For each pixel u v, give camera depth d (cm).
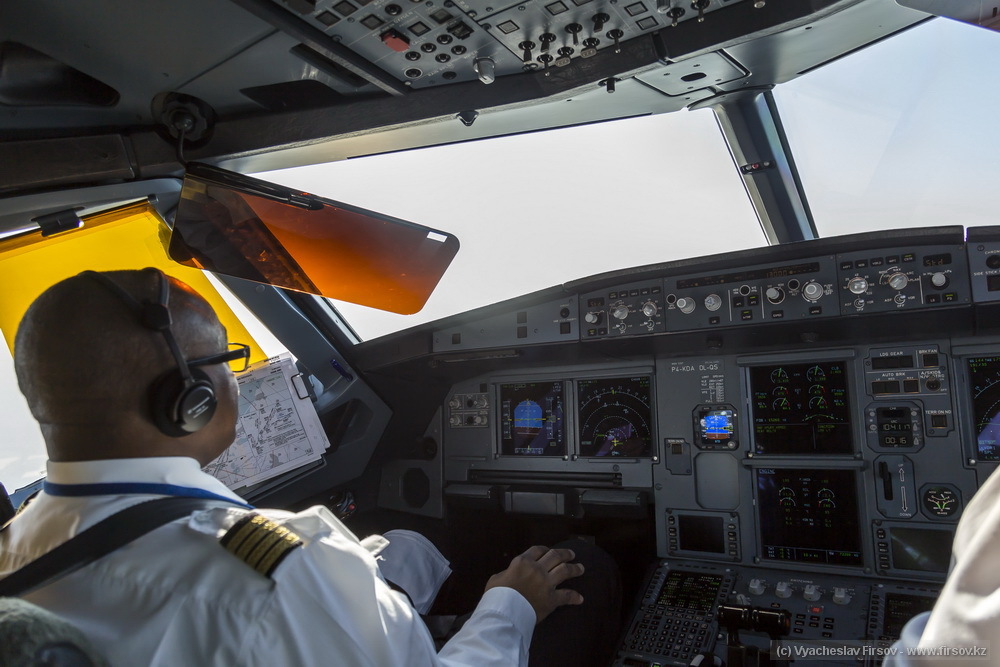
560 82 229
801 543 304
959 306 255
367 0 179
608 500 339
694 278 299
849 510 298
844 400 305
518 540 390
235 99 232
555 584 196
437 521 386
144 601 91
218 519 99
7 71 203
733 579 303
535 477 367
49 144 235
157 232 296
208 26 189
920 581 281
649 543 354
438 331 348
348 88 231
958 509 280
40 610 76
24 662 69
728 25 205
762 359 321
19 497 312
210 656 89
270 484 334
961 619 56
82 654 75
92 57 201
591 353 340
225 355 112
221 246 241
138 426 102
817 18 201
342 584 98
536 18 193
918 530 285
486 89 233
